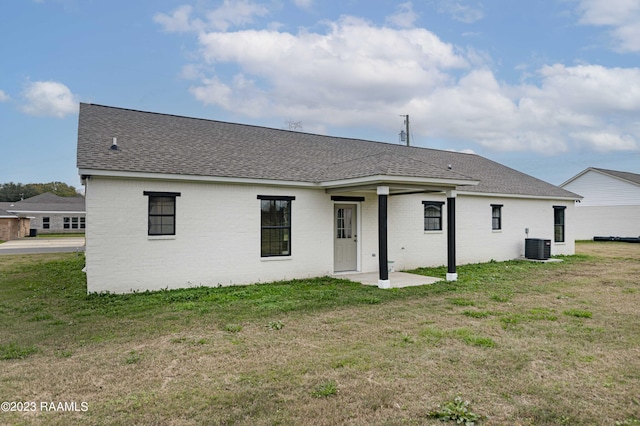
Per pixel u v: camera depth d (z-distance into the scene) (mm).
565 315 7883
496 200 17828
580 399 4266
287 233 12492
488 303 9008
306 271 12758
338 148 17016
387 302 9133
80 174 9281
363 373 4938
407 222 15078
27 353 5621
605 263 16906
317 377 4793
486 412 3980
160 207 10516
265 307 8477
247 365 5188
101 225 9656
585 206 34281
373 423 3762
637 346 5977
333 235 13445
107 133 11711
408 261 15055
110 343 6105
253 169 11969
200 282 10906
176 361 5328
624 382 4691
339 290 10523
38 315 7816
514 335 6520
